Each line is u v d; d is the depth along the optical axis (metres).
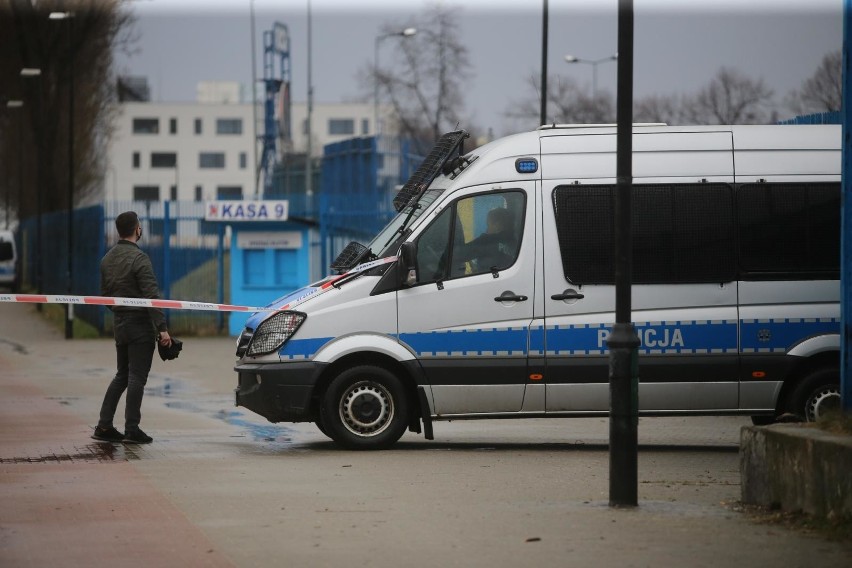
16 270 142.38
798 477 21.11
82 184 142.00
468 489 25.03
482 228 31.92
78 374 58.53
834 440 20.33
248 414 41.66
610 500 22.80
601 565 17.88
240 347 33.12
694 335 31.77
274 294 85.25
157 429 36.91
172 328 87.62
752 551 18.72
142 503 23.34
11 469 28.00
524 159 32.09
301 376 31.42
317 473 27.41
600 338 31.72
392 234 33.12
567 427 38.72
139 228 33.38
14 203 166.38
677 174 32.06
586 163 32.12
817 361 32.25
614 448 22.66
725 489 25.03
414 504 23.14
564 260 31.78
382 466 28.64
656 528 20.58
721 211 32.03
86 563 18.28
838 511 19.97
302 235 84.44
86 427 36.97
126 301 32.31
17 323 102.44
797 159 32.34
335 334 31.53
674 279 31.88
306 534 20.28
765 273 32.00
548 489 25.03
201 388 51.88
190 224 88.06
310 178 134.75
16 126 156.50
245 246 85.25
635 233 31.91
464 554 18.67
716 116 127.44
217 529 20.77
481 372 31.52
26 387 51.38
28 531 20.67
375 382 31.58
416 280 31.67
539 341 31.64
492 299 31.64
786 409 32.28
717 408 31.94
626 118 22.16
